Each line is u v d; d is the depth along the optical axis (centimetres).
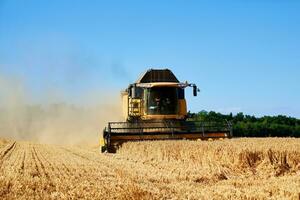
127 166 2222
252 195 1344
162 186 1642
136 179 1778
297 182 1490
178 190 1562
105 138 3073
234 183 1684
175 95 3269
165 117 3231
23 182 1673
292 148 2067
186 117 3303
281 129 5916
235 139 2717
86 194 1427
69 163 2370
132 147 2847
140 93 3297
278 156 2039
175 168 2120
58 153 3144
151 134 3062
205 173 1962
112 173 1945
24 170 2053
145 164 2345
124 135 3058
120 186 1577
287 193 1341
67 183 1650
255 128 5847
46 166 2234
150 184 1672
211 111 6688
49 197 1404
